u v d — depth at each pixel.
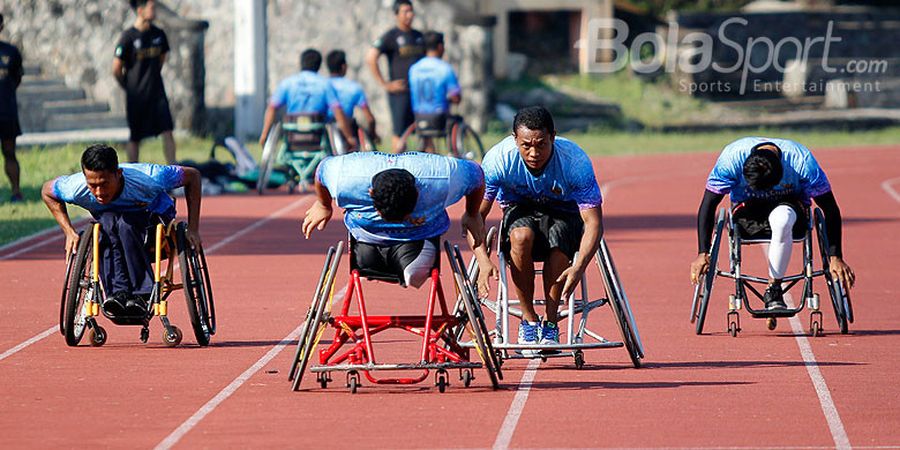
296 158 54.53
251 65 78.38
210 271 35.41
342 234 43.16
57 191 24.70
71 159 61.09
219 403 20.77
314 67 53.94
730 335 26.61
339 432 18.86
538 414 19.91
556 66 111.31
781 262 25.97
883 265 36.38
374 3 81.31
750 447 17.92
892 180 63.09
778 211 25.75
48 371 23.28
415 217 21.12
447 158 21.34
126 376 22.83
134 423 19.50
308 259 37.62
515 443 18.22
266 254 38.66
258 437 18.62
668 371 23.17
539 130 21.77
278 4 81.88
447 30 82.12
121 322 24.84
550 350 23.09
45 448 18.12
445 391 21.59
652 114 100.25
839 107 111.31
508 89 101.25
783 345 25.56
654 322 28.12
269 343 25.86
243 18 78.44
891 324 27.78
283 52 82.06
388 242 21.34
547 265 22.70
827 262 26.55
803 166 25.80
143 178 24.55
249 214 48.16
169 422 19.55
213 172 55.44
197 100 76.12
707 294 26.56
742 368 23.34
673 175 65.56
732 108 107.62
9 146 47.91
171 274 25.59
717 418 19.59
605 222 47.06
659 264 36.59
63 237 41.75
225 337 26.52
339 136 54.16
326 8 81.69
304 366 21.39
